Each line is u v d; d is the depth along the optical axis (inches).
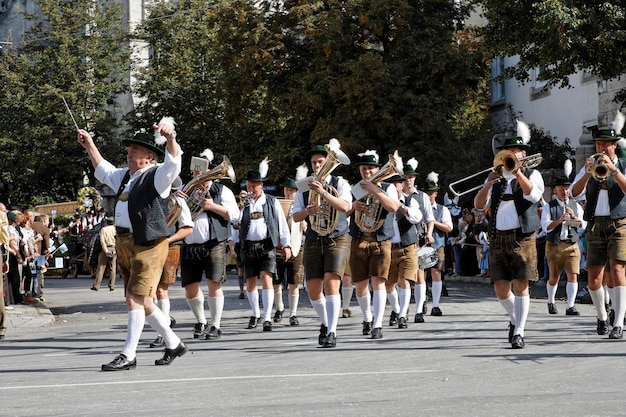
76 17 2079.2
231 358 399.5
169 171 345.4
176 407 266.5
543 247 943.7
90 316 716.7
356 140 1318.9
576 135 1288.1
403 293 534.0
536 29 818.2
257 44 1407.5
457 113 1396.4
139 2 2358.5
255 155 1524.4
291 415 251.4
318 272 439.2
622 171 440.8
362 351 414.9
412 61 1341.0
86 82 2037.4
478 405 265.7
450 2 1395.2
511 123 1331.2
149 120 1969.7
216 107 1902.1
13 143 2017.7
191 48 1943.9
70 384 318.0
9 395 294.8
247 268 558.3
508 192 410.0
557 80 942.4
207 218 496.1
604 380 312.8
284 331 541.0
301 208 440.8
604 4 798.5
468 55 1341.0
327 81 1333.7
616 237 439.8
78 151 2038.6
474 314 623.8
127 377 334.6
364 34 1373.0
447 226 619.2
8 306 779.4
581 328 508.4
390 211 446.3
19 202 2210.9
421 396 283.3
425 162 1326.3
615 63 840.9
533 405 265.0
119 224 357.4
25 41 2116.1
